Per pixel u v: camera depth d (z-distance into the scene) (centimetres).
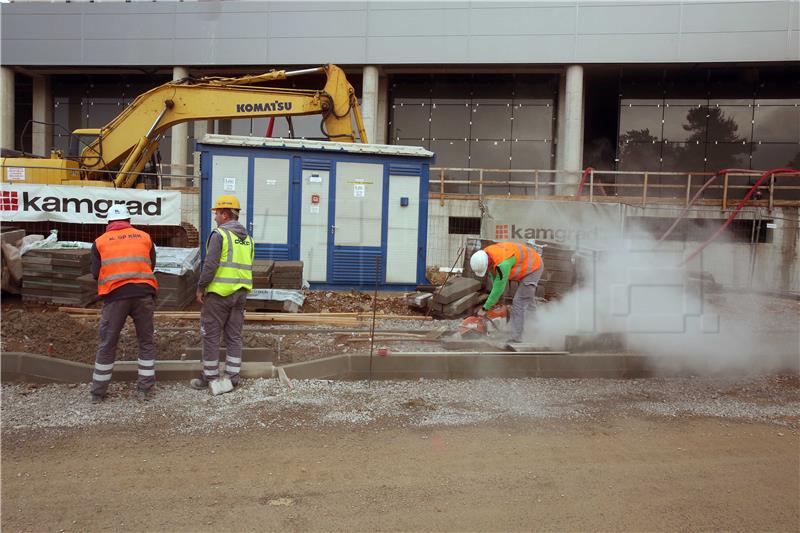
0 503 372
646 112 2141
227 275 586
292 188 1111
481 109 2234
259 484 406
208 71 2188
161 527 348
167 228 1287
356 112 1270
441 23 2016
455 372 678
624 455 469
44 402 552
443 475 426
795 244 1638
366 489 402
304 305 1002
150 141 1276
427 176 1141
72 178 1323
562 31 1975
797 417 567
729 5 1898
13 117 2211
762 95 2089
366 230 1132
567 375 694
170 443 471
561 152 2162
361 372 670
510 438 499
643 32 1941
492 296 736
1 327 699
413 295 1096
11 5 2111
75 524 350
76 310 908
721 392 646
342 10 2038
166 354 675
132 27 2097
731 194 2091
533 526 359
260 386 611
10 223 1172
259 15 2056
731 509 385
